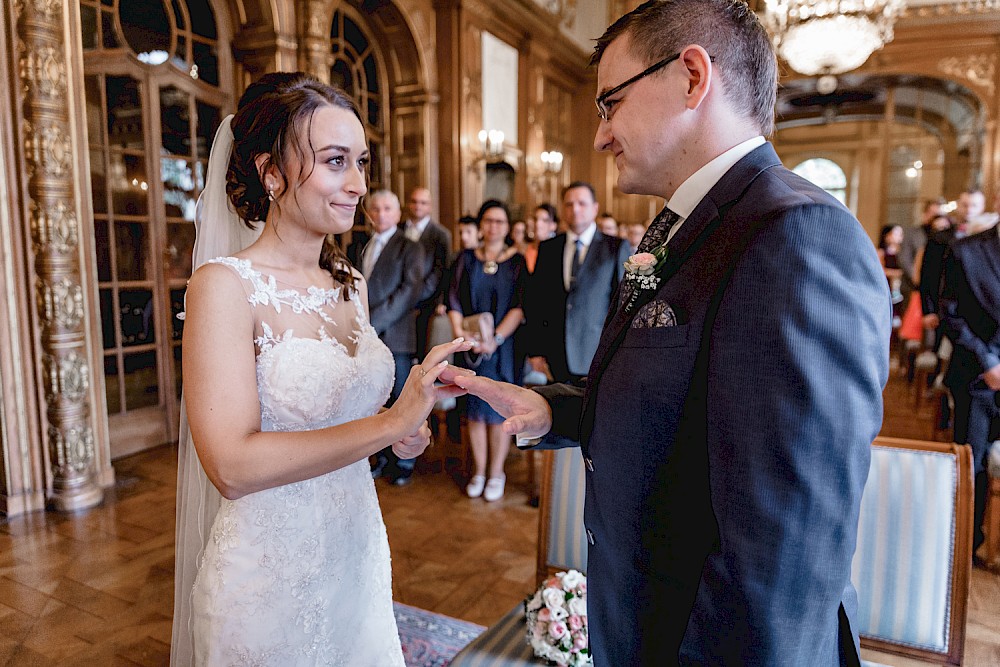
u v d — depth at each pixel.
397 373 3.96
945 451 1.46
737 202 0.86
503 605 2.62
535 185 9.23
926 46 9.38
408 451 1.44
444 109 7.21
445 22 7.14
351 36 6.51
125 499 3.76
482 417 3.71
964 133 11.18
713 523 0.85
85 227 3.75
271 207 1.30
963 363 2.96
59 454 3.56
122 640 2.36
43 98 3.39
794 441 0.71
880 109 13.01
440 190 7.31
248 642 1.22
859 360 0.71
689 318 0.84
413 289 3.92
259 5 4.98
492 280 3.80
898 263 7.38
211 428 1.09
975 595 2.70
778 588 0.72
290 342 1.24
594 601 1.00
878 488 1.47
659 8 0.92
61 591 2.71
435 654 2.26
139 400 4.72
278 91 1.24
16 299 3.47
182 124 4.89
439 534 3.29
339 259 1.44
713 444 0.77
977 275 2.86
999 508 2.89
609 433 0.92
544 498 1.82
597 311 3.43
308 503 1.29
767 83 0.93
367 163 1.33
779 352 0.72
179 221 4.92
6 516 3.48
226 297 1.16
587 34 10.62
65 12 3.52
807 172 15.76
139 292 4.68
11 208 3.44
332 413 1.29
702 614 0.77
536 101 9.09
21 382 3.52
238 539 1.22
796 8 6.86
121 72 4.44
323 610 1.32
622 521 0.91
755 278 0.75
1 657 2.26
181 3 4.80
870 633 1.46
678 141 0.92
